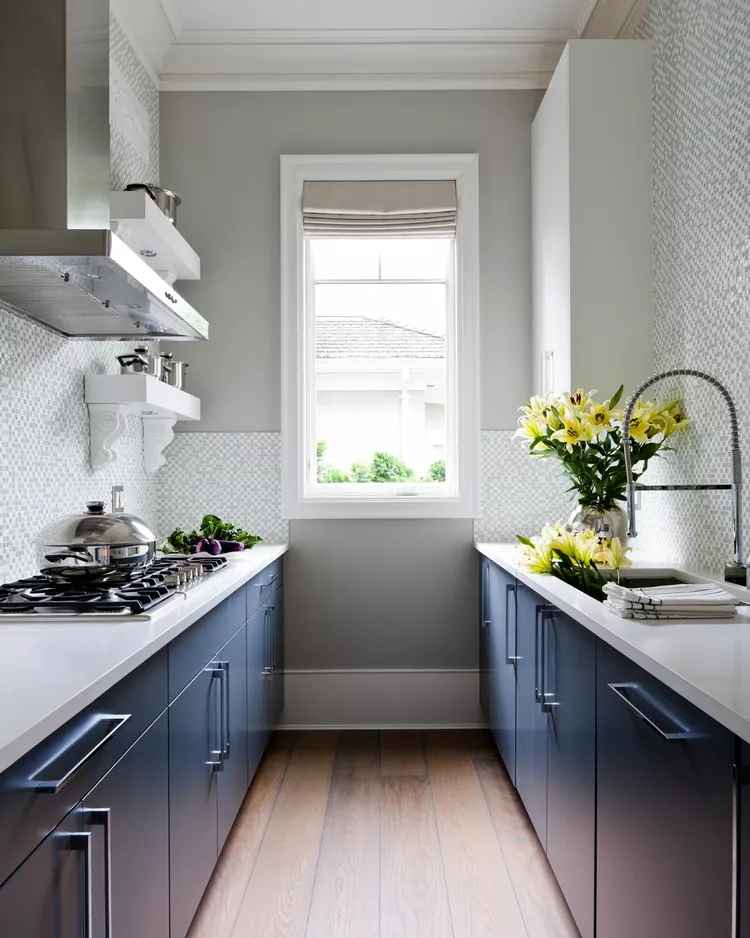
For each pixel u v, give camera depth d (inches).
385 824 97.1
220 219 136.5
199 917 76.2
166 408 110.7
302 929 74.4
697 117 95.1
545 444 105.0
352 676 136.7
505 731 107.8
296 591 136.8
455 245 136.9
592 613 64.7
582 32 130.1
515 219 136.3
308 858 88.4
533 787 88.7
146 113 129.5
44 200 68.9
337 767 117.1
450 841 92.6
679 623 60.5
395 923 75.4
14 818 34.1
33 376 86.6
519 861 87.7
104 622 60.7
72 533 72.0
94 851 43.9
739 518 78.4
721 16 88.3
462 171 135.6
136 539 73.9
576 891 68.5
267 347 136.7
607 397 110.7
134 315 83.3
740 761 36.2
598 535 99.5
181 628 61.5
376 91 136.3
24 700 39.2
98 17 76.9
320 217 135.2
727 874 37.5
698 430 96.0
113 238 61.2
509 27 129.0
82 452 100.0
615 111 111.5
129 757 50.8
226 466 136.6
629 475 81.6
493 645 118.4
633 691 52.5
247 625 97.0
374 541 137.1
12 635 55.7
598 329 110.7
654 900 48.0
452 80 135.6
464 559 136.7
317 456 143.0
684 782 43.1
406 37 130.7
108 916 43.4
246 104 136.6
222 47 132.2
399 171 135.3
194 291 136.5
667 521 106.0
